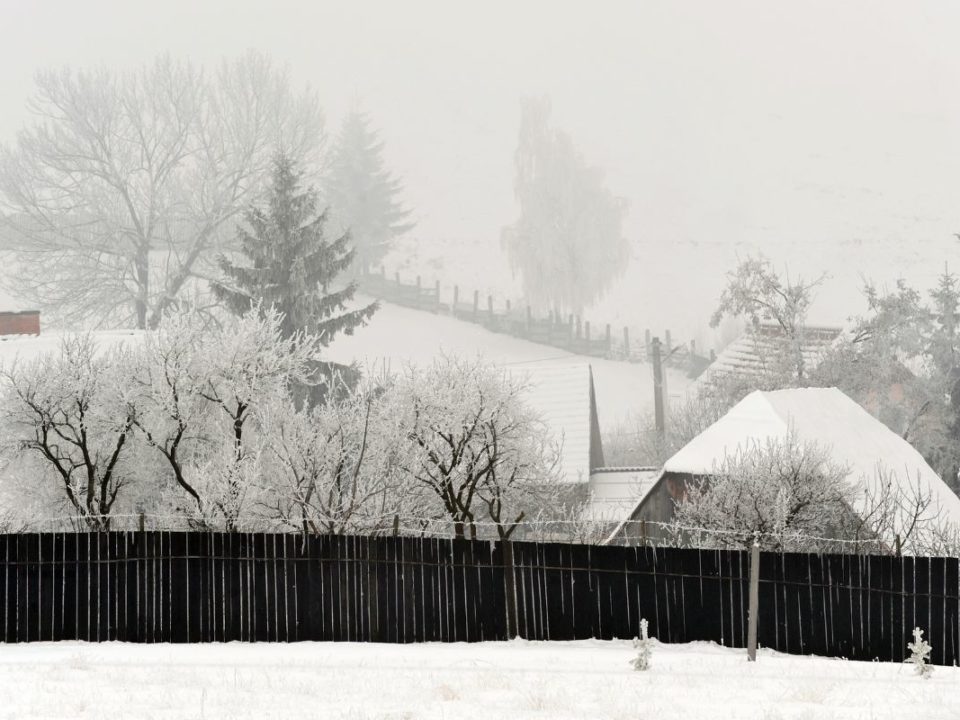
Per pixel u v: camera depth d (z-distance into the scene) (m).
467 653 20.62
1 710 11.90
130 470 31.45
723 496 30.44
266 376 32.06
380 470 30.50
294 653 20.41
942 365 64.88
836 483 30.59
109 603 23.00
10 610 22.94
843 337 66.75
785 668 18.62
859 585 22.33
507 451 32.12
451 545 23.56
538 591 23.53
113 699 12.88
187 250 92.44
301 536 23.36
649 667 17.77
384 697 13.32
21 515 30.94
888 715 12.41
